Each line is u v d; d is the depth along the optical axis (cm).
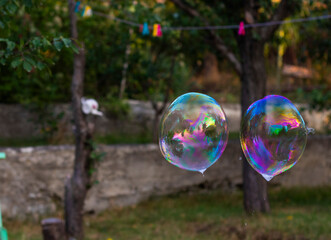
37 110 779
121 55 777
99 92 837
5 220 608
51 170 652
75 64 508
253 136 210
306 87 1077
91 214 676
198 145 212
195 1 671
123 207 707
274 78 1151
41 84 757
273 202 739
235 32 632
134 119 910
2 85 740
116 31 788
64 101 832
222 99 1108
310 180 882
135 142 846
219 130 214
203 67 1148
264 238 509
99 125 857
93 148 521
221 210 675
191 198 765
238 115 1067
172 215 650
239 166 834
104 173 692
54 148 661
